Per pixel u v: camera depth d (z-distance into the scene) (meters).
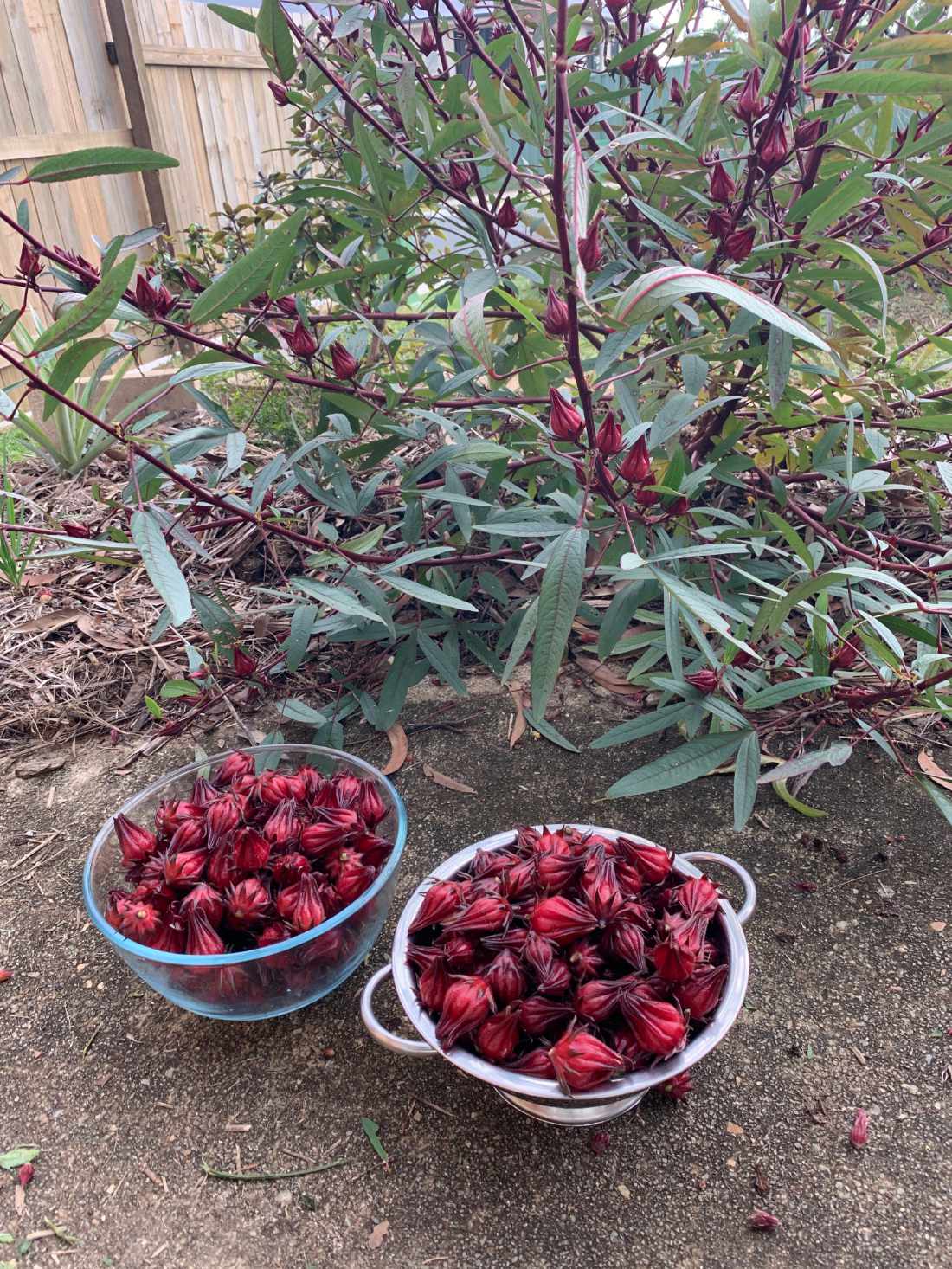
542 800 1.79
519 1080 0.99
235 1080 1.29
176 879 1.28
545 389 2.29
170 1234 1.11
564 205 1.18
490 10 2.08
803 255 2.02
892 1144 1.17
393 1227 1.10
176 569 1.28
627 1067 0.98
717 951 1.15
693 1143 1.18
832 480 2.53
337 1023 1.37
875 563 1.92
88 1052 1.36
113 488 2.99
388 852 1.34
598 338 2.22
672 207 2.20
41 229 4.03
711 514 1.88
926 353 2.54
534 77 1.75
